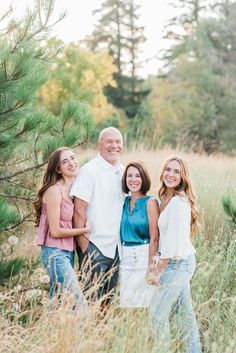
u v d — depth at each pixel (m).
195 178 9.55
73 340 4.25
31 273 5.91
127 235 5.25
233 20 34.41
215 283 6.10
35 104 6.09
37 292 5.52
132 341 4.36
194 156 13.47
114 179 5.37
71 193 5.23
